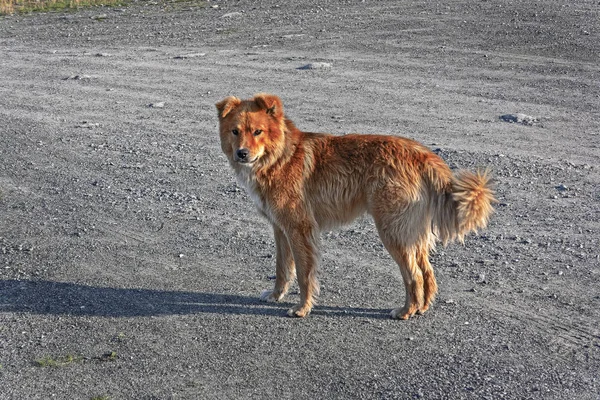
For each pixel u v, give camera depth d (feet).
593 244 27.07
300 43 67.15
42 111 51.78
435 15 72.23
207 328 22.35
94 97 54.85
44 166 40.09
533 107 46.21
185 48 69.31
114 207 33.47
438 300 23.52
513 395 18.20
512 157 37.22
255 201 22.91
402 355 20.35
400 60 59.31
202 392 19.03
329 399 18.51
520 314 22.29
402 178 21.15
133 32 77.97
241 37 71.67
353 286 24.89
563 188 32.86
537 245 27.27
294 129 22.98
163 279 25.95
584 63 54.54
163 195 34.73
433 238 22.29
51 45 74.90
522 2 72.84
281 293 24.11
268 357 20.58
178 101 52.42
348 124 44.34
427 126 43.39
